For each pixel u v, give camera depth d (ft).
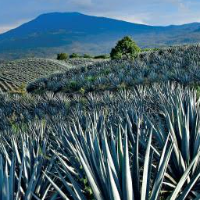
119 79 97.76
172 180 16.43
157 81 83.76
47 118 53.01
